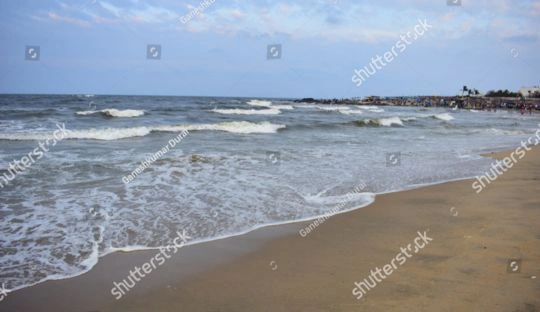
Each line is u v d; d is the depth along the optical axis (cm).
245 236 620
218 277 475
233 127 2378
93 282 456
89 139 1767
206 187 904
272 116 3556
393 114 4659
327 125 2786
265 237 617
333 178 1040
